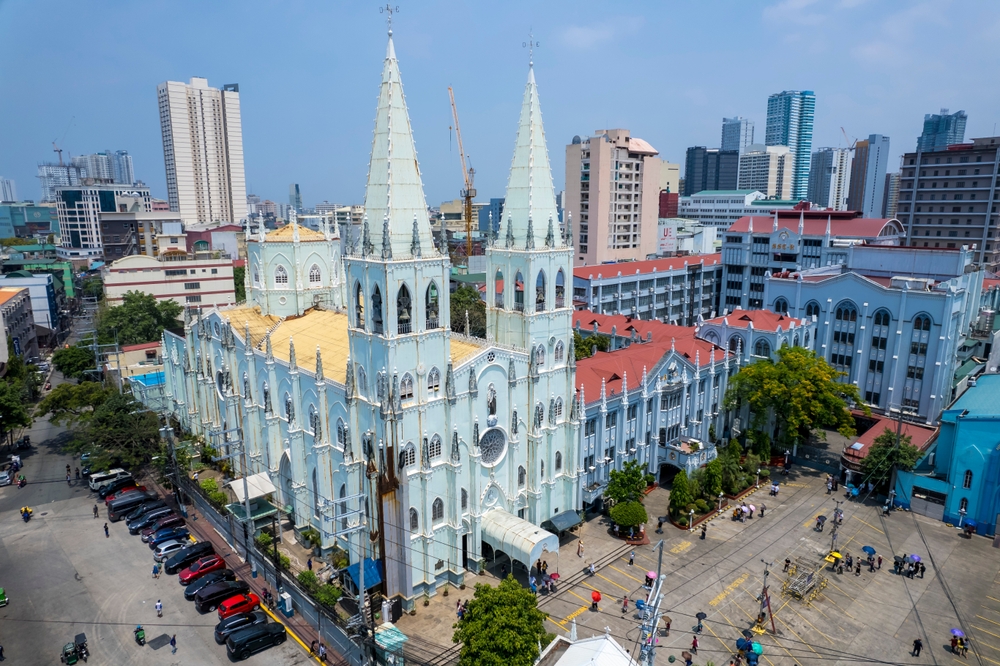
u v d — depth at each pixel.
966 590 68.69
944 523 82.75
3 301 139.75
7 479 94.25
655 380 88.94
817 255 151.50
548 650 47.88
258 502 78.88
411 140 62.84
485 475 71.69
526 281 72.06
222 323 88.38
